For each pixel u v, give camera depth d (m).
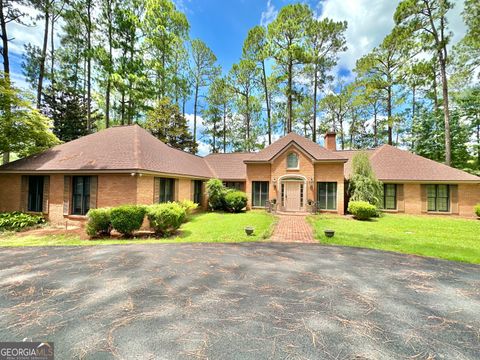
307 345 2.55
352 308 3.41
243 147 34.31
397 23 18.94
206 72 30.28
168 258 5.88
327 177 16.02
